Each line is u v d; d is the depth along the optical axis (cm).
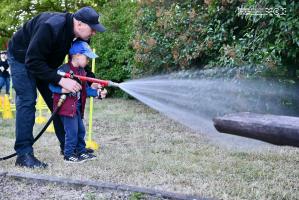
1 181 411
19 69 466
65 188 393
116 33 1292
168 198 360
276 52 627
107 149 573
